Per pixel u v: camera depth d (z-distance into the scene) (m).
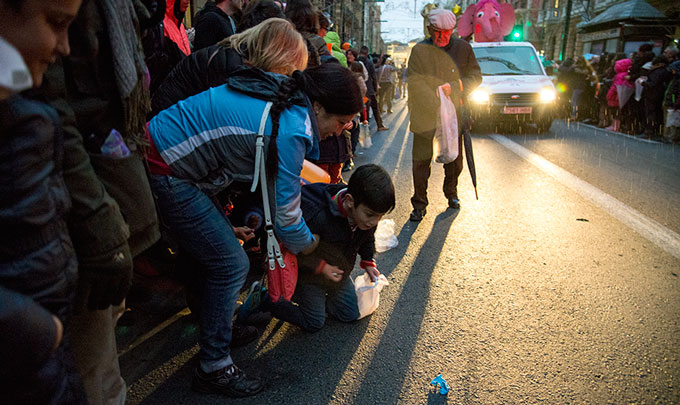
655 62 9.43
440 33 3.88
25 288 0.76
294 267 2.03
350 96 1.73
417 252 3.46
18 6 0.73
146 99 1.34
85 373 1.25
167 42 2.89
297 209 1.80
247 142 1.71
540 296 2.81
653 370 2.15
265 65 2.12
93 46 1.08
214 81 2.25
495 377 2.10
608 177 5.85
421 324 2.52
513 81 10.08
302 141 1.70
